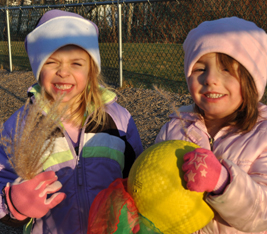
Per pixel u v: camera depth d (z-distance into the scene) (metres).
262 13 5.94
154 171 1.17
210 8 6.07
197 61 1.44
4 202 1.36
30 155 1.23
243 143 1.41
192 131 1.57
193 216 1.16
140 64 8.52
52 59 1.68
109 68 7.90
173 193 1.13
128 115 2.02
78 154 1.71
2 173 1.58
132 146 1.93
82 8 7.31
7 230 2.57
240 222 1.18
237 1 6.04
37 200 1.29
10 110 5.59
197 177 1.09
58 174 1.65
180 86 6.17
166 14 6.57
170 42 6.63
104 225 1.24
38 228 1.66
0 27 10.27
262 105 1.53
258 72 1.39
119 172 1.80
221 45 1.34
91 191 1.68
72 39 1.65
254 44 1.39
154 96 5.63
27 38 1.77
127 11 6.97
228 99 1.39
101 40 7.42
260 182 1.28
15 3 11.38
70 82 1.69
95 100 1.82
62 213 1.64
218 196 1.12
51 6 7.79
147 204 1.16
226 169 1.16
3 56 10.46
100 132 1.78
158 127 4.30
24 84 7.57
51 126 1.26
